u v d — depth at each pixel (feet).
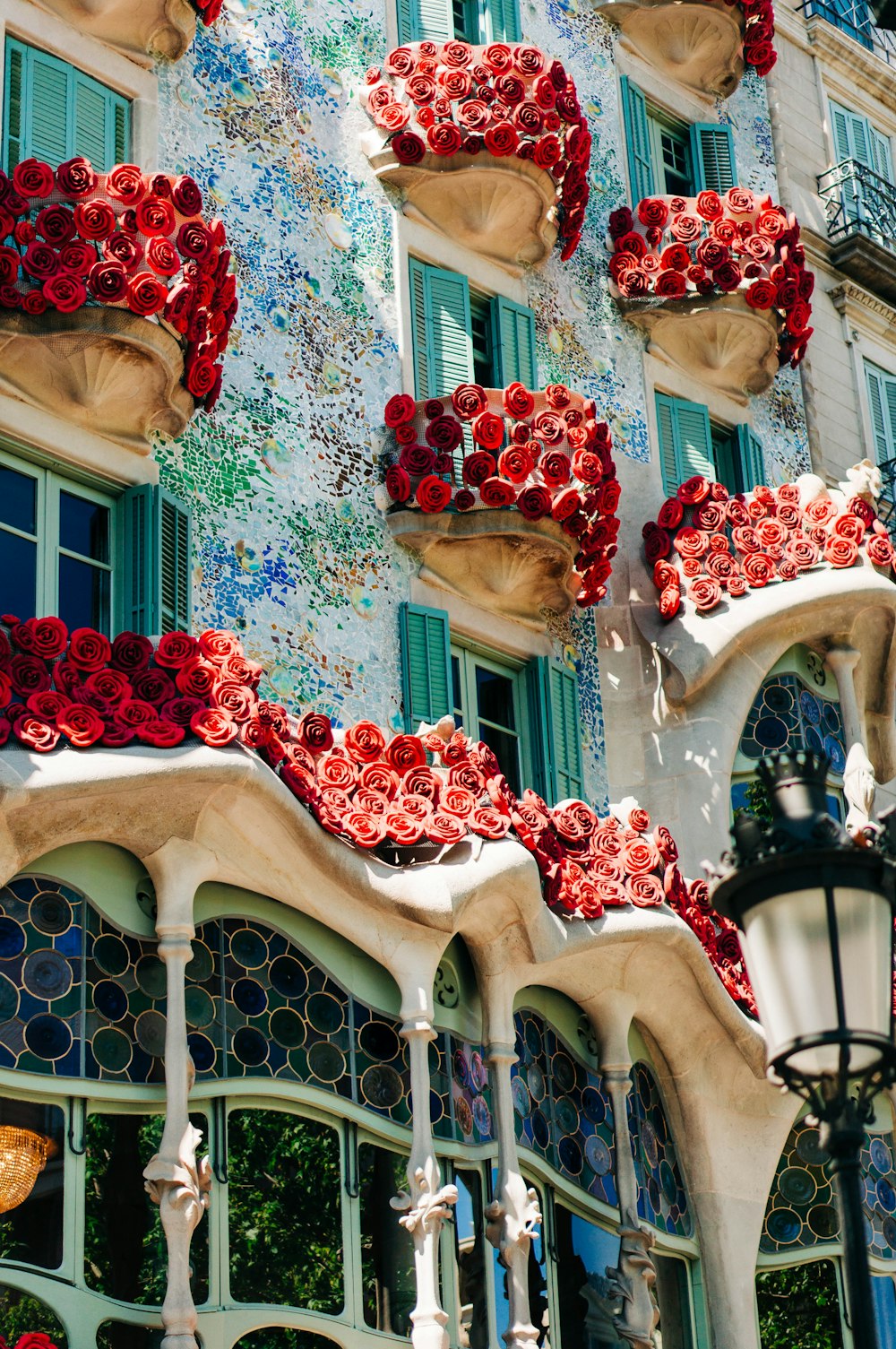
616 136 72.95
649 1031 55.93
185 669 45.88
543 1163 51.24
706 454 69.87
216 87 58.85
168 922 44.75
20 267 49.34
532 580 59.98
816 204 82.79
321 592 55.52
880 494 69.46
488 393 58.80
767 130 81.61
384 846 48.29
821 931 28.86
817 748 64.85
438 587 58.75
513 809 50.78
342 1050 47.47
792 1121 58.23
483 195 62.85
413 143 61.41
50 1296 41.45
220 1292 43.75
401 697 56.18
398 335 60.39
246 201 58.29
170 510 52.13
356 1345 45.24
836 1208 58.34
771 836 29.48
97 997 44.04
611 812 55.77
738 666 63.98
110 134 55.36
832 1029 28.43
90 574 51.19
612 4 74.33
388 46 64.54
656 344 70.44
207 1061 45.34
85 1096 43.19
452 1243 48.19
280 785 45.88
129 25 56.34
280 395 56.80
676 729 63.10
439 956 48.44
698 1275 55.83
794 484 66.80
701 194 70.54
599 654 64.08
